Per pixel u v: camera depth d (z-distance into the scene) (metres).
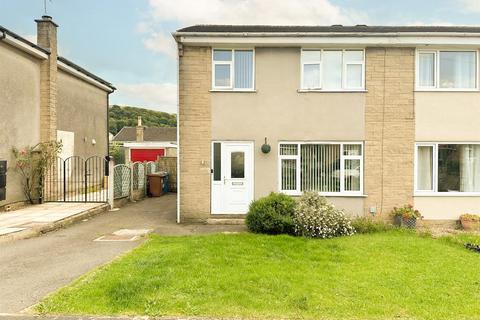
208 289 5.21
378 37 11.42
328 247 8.07
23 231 9.15
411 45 11.64
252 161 11.84
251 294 5.10
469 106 11.84
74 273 6.19
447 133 11.84
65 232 9.85
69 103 17.02
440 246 8.30
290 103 11.81
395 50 11.79
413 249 7.89
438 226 11.59
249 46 11.75
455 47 11.78
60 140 14.84
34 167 13.77
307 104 11.80
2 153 12.29
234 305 4.74
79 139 18.03
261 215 9.57
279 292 5.18
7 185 12.48
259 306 4.73
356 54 11.91
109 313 4.53
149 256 6.96
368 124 11.78
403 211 11.37
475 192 11.83
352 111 11.79
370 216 11.65
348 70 11.94
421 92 11.80
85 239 9.00
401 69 11.80
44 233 9.70
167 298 4.89
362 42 11.50
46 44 14.51
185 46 11.71
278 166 11.81
